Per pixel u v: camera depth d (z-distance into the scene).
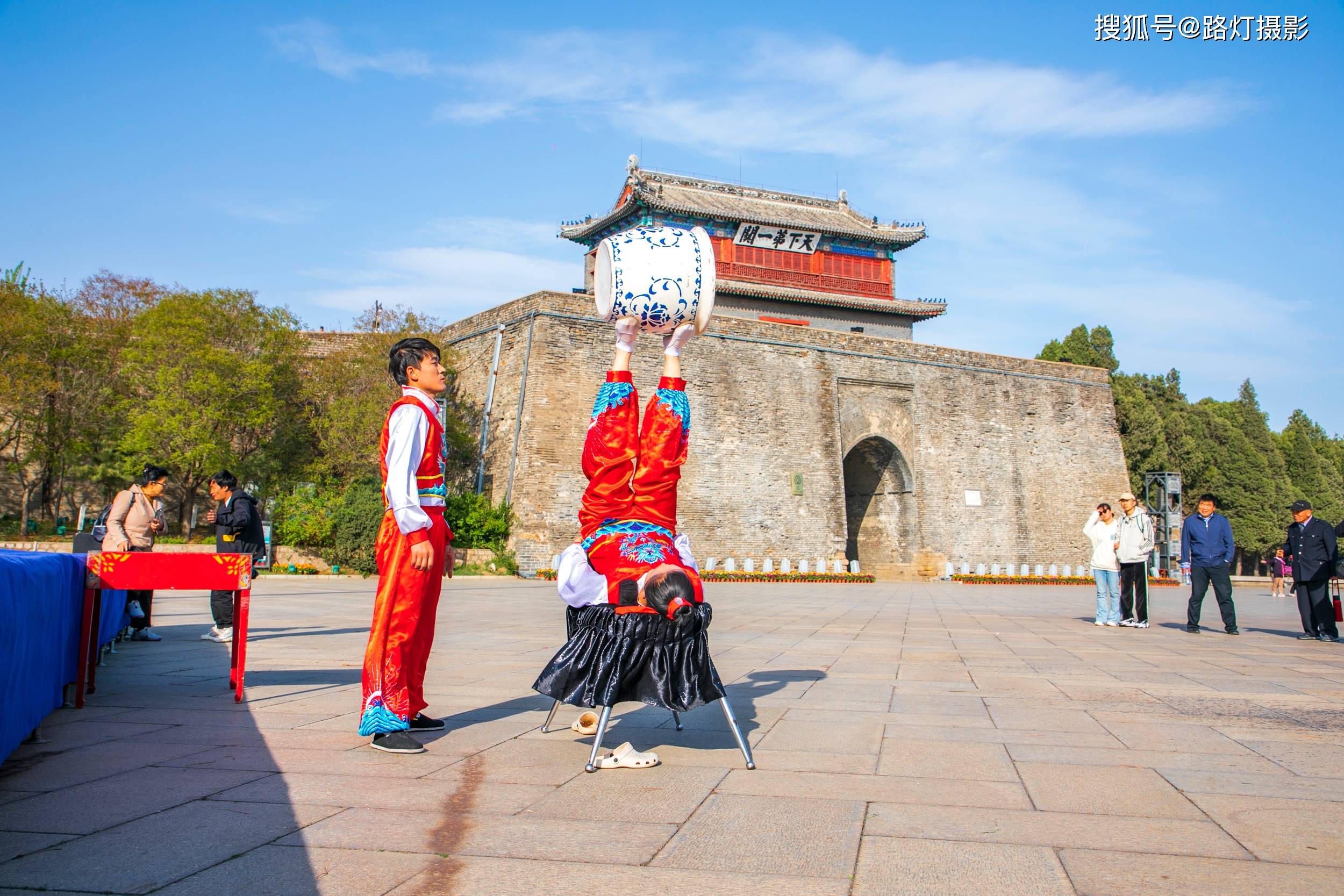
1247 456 51.41
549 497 26.12
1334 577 10.87
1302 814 3.41
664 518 4.60
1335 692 6.42
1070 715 5.45
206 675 6.83
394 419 4.66
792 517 30.67
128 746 4.46
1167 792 3.71
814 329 32.50
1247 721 5.29
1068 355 51.12
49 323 24.56
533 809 3.45
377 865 2.83
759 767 4.14
